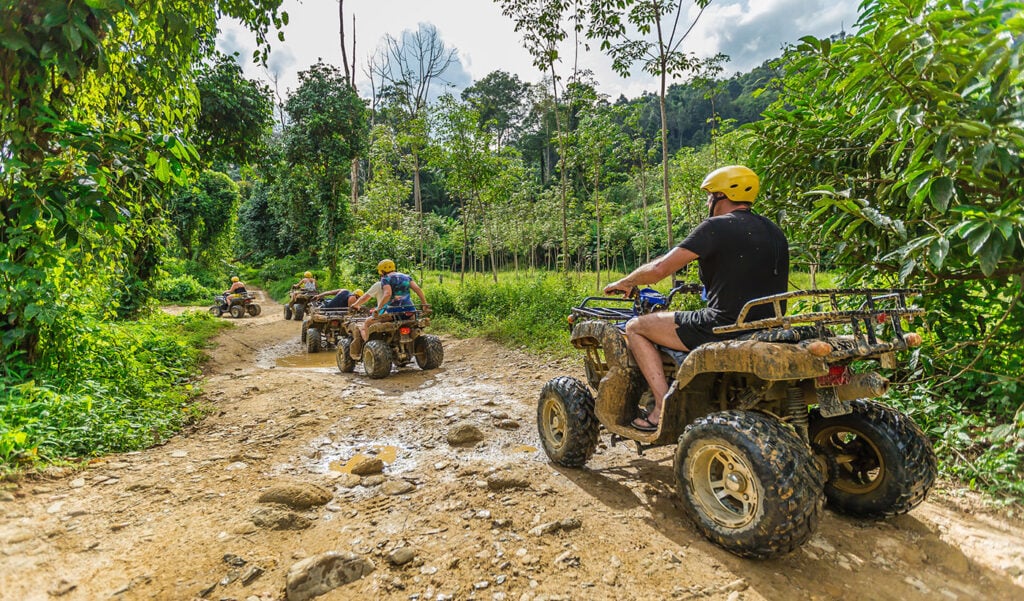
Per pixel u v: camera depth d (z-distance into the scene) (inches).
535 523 109.1
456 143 604.4
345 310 415.2
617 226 1101.1
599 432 137.9
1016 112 111.9
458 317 485.4
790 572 91.7
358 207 1053.2
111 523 109.9
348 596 87.0
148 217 300.7
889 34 122.3
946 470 127.1
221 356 357.4
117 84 219.3
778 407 109.9
